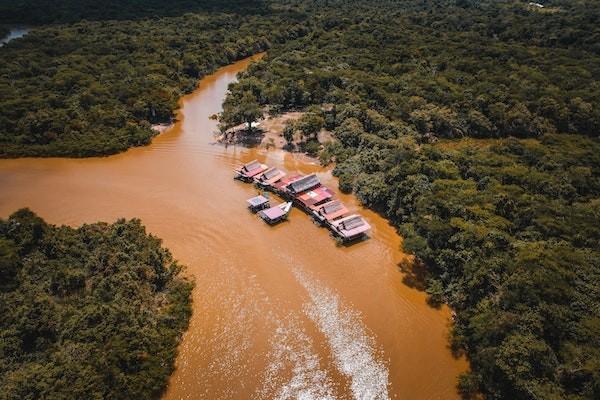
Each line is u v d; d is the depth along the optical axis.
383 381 55.59
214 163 105.19
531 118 113.50
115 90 127.56
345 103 120.19
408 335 61.72
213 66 168.12
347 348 59.78
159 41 172.75
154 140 116.19
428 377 56.06
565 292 56.47
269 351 59.19
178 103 136.88
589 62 140.38
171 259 71.81
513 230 71.31
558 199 78.94
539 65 141.12
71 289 62.66
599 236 67.94
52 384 47.47
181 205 89.00
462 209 73.44
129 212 86.75
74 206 88.50
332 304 66.44
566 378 49.09
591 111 111.88
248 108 115.62
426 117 109.75
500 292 59.19
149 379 51.06
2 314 56.22
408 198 80.06
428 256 69.56
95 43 166.50
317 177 97.50
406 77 133.12
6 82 128.88
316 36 183.75
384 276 71.81
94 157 107.19
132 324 56.22
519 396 49.50
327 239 79.88
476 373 55.12
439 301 66.88
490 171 85.06
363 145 103.62
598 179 86.00
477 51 153.12
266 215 82.62
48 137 109.19
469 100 120.12
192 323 62.81
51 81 128.50
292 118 125.88
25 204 89.00
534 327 52.34
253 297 67.31
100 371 49.50
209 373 56.16
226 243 78.50
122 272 64.12
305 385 55.06
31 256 66.62
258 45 188.50
